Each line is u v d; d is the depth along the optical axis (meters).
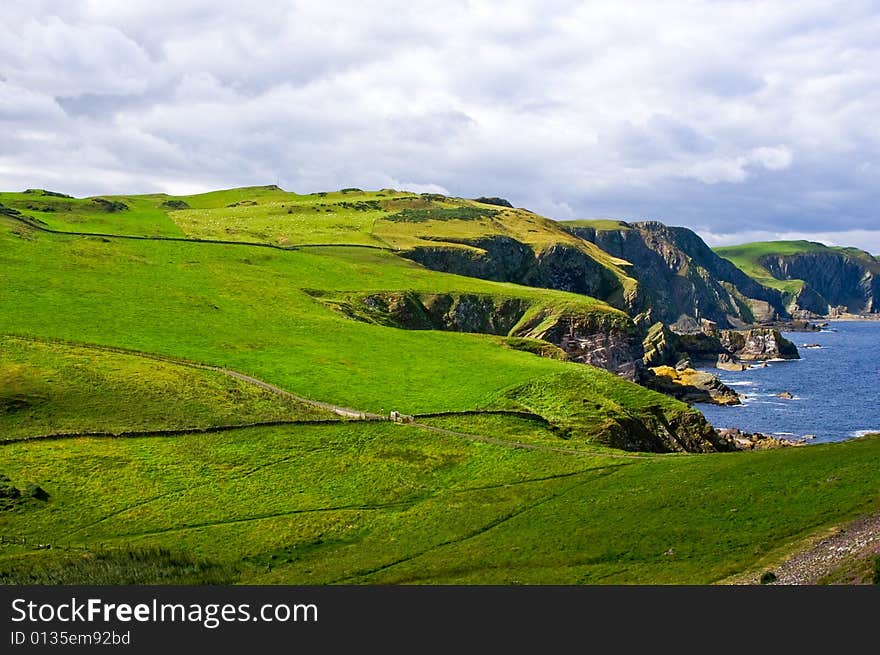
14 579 52.47
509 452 84.50
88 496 70.50
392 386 109.38
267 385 104.81
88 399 89.62
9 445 77.50
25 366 95.38
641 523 56.78
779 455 67.88
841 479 56.59
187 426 86.00
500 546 57.41
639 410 114.62
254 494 73.25
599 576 47.88
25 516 66.56
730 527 52.38
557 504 66.56
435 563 55.22
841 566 39.69
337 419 91.88
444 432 90.62
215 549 61.94
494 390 110.31
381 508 71.06
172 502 70.69
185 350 115.44
